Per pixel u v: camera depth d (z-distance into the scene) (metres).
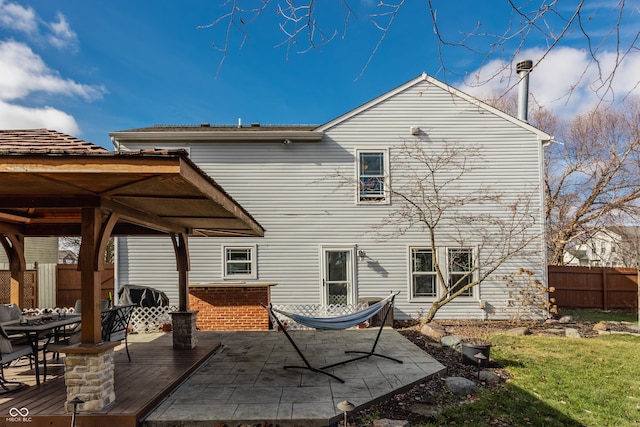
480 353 5.70
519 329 9.13
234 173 10.84
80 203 3.99
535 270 10.84
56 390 4.60
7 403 4.14
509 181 10.98
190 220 6.16
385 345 7.36
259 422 3.93
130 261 10.55
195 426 3.92
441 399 4.70
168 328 9.16
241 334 8.48
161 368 5.45
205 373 5.56
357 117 11.02
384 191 10.88
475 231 10.87
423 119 11.05
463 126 11.05
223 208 4.86
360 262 10.78
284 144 10.93
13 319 6.36
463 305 10.73
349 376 5.35
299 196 10.86
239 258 10.76
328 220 10.84
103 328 5.02
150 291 9.47
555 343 7.80
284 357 6.48
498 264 9.61
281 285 10.69
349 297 10.72
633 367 6.06
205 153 10.83
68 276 13.23
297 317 5.40
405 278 10.78
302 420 3.93
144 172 3.01
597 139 16.61
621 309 13.20
